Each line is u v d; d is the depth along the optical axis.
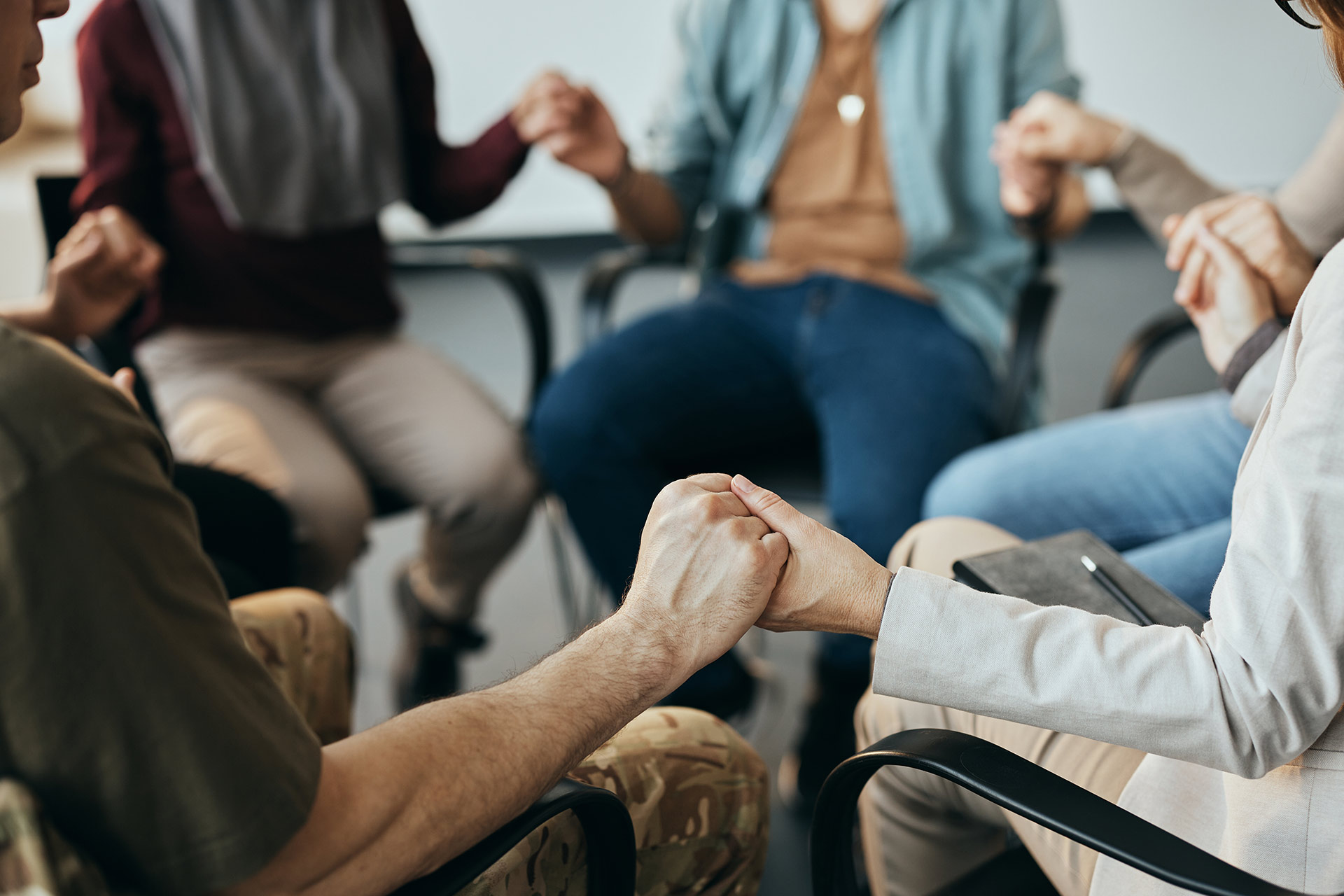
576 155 1.83
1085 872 0.78
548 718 0.67
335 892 0.57
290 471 1.58
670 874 0.86
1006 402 1.68
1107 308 4.16
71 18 3.72
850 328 1.75
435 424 1.75
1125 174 1.52
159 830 0.51
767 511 0.78
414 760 0.61
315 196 1.75
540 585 2.38
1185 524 1.29
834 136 1.92
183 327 1.76
